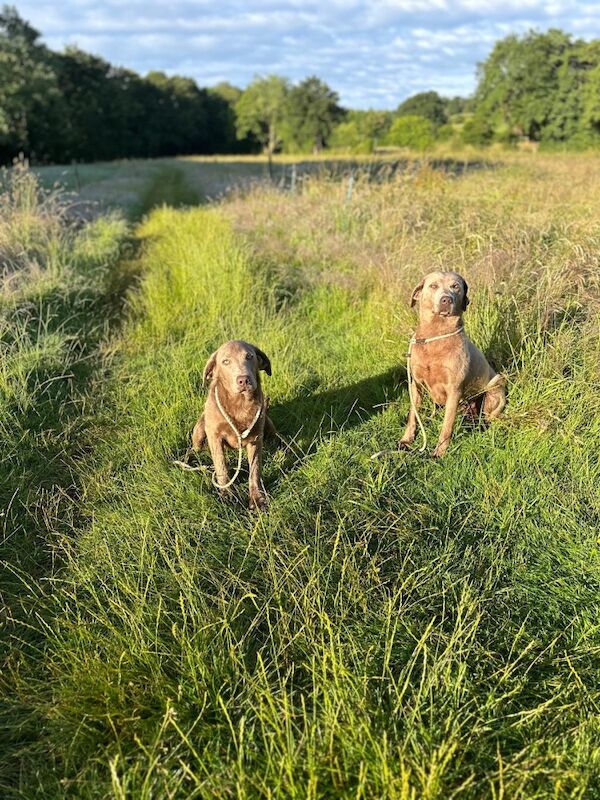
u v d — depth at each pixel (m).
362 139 49.41
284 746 2.37
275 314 8.02
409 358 5.02
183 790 2.35
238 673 2.83
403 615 3.25
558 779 2.31
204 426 4.73
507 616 3.33
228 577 3.55
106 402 6.05
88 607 3.38
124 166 47.06
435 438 5.19
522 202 11.53
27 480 4.71
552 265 6.92
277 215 14.11
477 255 7.87
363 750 2.38
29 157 60.09
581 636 3.15
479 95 68.31
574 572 3.63
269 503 4.29
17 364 6.25
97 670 2.89
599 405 5.02
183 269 9.81
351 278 9.10
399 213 10.99
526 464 4.61
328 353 7.04
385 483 4.45
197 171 40.06
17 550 3.96
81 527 4.22
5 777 2.61
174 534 3.95
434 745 2.49
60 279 9.55
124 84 86.81
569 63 58.72
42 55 62.06
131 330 7.93
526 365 5.63
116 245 13.66
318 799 2.25
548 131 58.84
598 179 15.05
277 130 87.88
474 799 2.34
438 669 2.76
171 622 3.19
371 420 5.52
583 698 2.80
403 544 3.86
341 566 3.57
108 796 2.40
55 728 2.76
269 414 5.64
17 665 3.01
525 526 4.00
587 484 4.38
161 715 2.73
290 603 3.35
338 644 2.87
